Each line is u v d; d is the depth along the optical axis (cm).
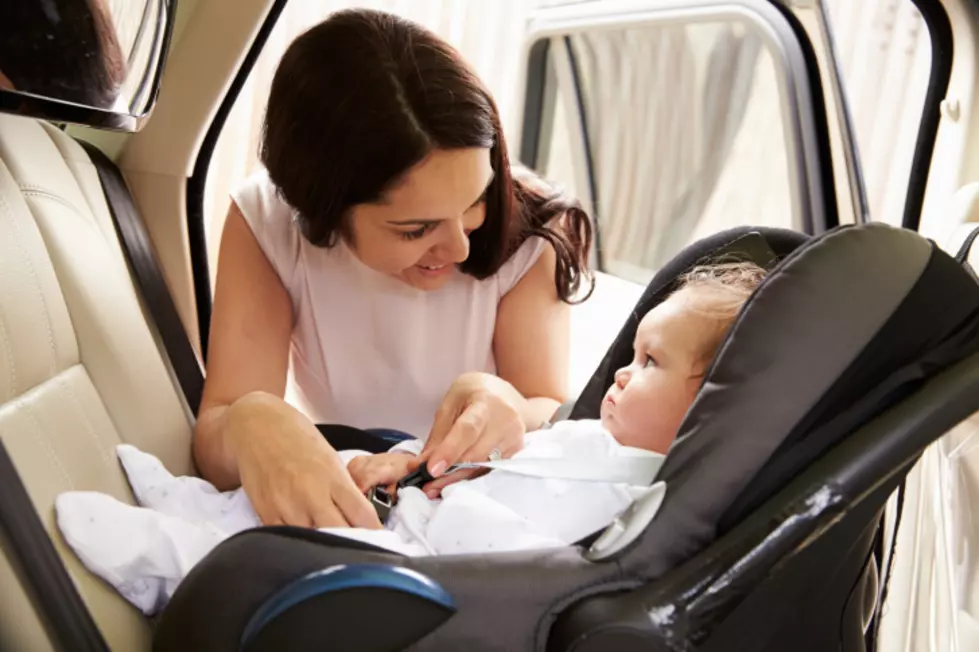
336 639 70
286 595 68
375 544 76
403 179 90
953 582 103
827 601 83
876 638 107
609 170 273
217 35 129
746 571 70
